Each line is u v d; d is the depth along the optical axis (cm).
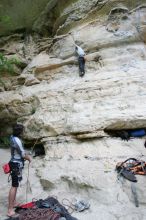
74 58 890
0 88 1052
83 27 928
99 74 805
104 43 853
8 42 1216
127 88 725
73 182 569
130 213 469
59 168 641
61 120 754
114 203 499
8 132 991
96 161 615
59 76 905
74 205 513
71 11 989
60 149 711
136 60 802
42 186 616
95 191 531
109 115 689
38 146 831
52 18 1142
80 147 684
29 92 927
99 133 680
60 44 966
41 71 952
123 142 655
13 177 501
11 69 924
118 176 537
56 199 521
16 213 483
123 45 840
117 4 882
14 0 1135
